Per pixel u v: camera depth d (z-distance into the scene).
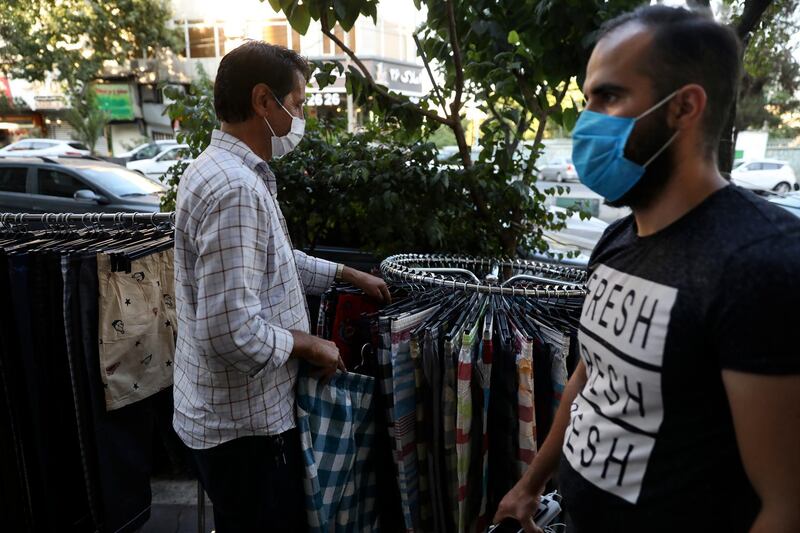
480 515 1.70
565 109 2.89
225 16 21.89
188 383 1.55
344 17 2.25
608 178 0.97
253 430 1.52
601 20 2.27
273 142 1.58
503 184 2.96
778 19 3.28
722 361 0.81
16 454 2.04
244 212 1.38
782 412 0.77
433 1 2.77
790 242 0.78
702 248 0.86
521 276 2.04
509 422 1.66
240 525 1.61
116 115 23.72
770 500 0.80
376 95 2.76
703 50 0.88
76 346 1.96
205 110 3.20
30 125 25.55
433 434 1.72
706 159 0.91
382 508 1.96
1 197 7.20
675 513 0.92
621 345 0.96
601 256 1.12
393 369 1.70
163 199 3.59
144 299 2.05
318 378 1.63
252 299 1.38
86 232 2.36
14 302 1.96
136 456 2.13
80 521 2.20
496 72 2.75
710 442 0.89
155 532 2.37
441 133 3.97
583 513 1.07
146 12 20.48
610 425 1.00
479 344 1.64
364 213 2.98
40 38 18.72
